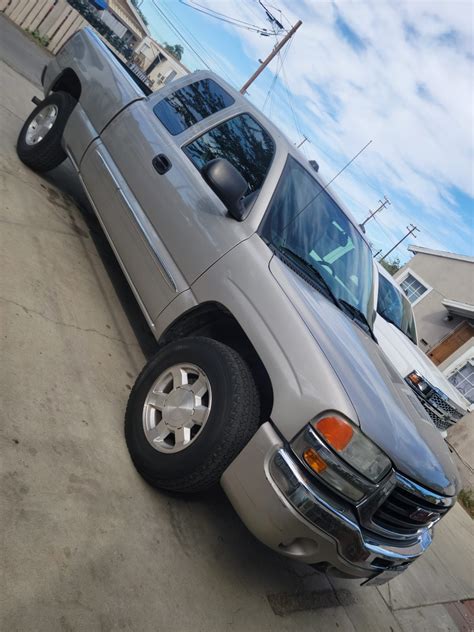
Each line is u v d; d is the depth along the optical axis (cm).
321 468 246
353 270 390
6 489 225
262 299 290
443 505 295
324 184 413
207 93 431
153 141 401
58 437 268
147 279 356
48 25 1547
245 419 266
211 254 323
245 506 257
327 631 332
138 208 382
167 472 276
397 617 424
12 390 270
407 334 820
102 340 370
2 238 376
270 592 313
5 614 187
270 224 331
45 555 216
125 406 330
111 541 246
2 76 808
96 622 211
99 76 478
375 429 255
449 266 1970
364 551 256
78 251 452
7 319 310
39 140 501
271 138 394
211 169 313
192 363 292
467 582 609
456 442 1175
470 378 1688
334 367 266
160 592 247
